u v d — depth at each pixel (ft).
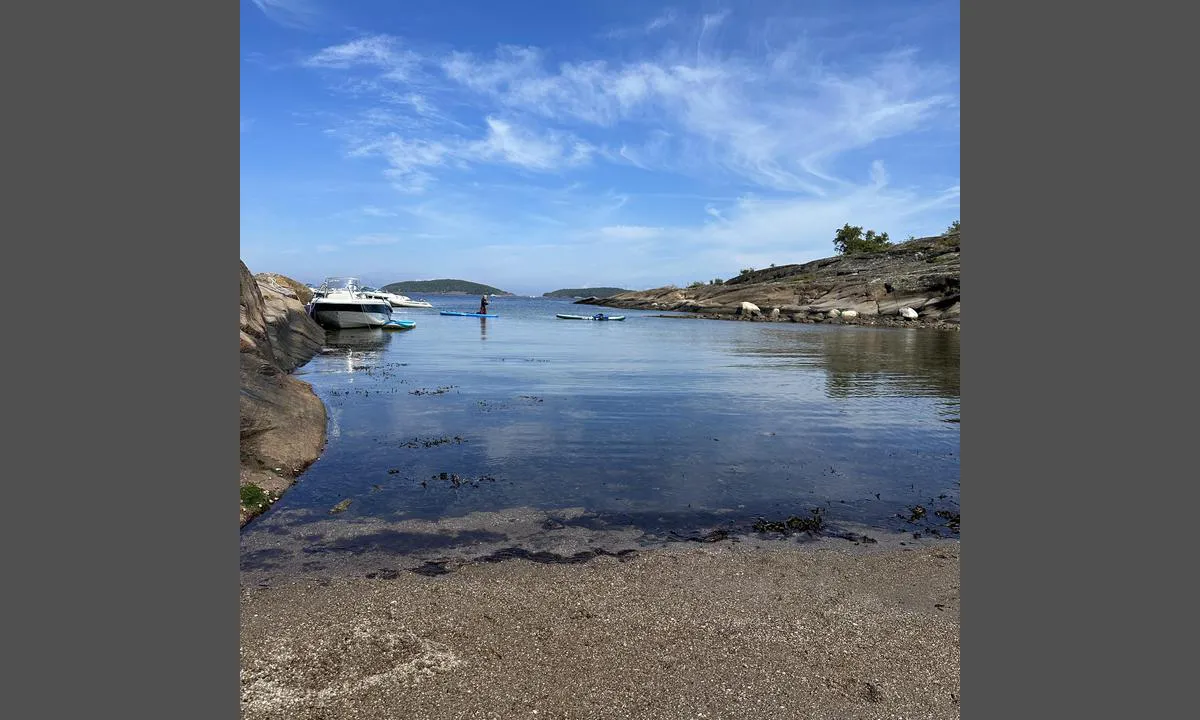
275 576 19.65
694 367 79.92
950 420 45.73
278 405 36.37
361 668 14.75
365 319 148.36
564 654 15.47
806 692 14.24
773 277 340.80
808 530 24.45
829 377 70.95
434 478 30.19
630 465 32.99
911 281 222.89
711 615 17.49
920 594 18.95
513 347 109.19
